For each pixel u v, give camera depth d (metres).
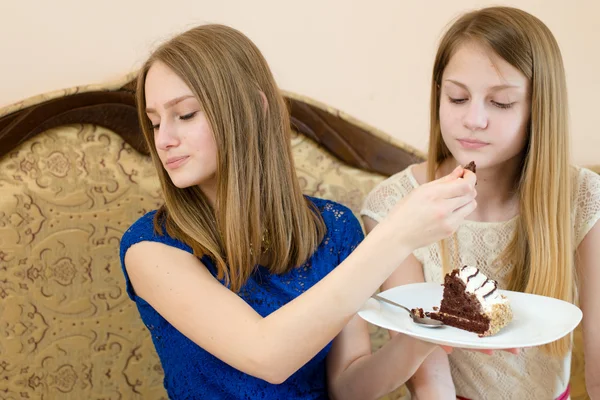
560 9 2.22
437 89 1.44
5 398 1.54
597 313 1.43
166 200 1.30
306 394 1.35
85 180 1.60
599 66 2.29
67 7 1.67
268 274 1.35
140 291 1.25
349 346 1.41
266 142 1.31
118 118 1.62
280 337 1.08
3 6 1.61
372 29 2.03
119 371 1.66
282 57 1.94
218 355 1.13
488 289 1.16
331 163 1.89
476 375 1.52
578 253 1.49
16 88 1.65
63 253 1.58
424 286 1.32
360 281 1.07
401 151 1.97
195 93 1.20
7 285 1.52
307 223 1.38
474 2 2.15
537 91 1.31
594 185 1.47
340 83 2.02
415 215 1.06
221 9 1.84
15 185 1.53
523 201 1.41
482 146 1.31
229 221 1.24
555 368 1.49
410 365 1.25
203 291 1.17
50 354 1.58
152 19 1.77
